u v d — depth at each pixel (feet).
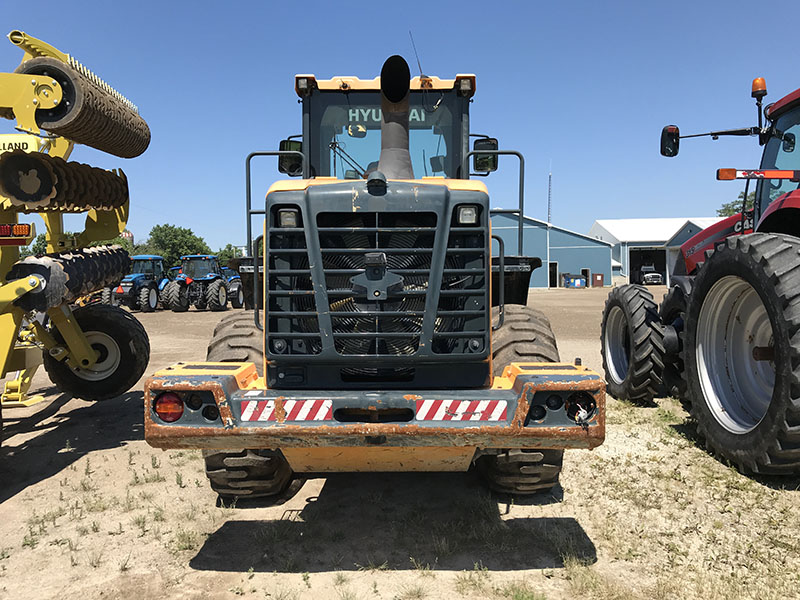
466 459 10.36
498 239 11.49
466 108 15.97
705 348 15.56
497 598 9.11
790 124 17.54
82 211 17.19
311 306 10.46
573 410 9.21
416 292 10.06
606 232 179.42
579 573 9.55
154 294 68.80
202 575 9.90
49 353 18.92
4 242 14.92
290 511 12.29
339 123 16.14
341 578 9.64
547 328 12.25
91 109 14.88
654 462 14.69
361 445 9.29
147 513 12.32
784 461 12.65
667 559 10.17
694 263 22.44
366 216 10.17
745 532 11.10
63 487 13.88
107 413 20.56
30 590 9.52
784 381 12.17
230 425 9.20
